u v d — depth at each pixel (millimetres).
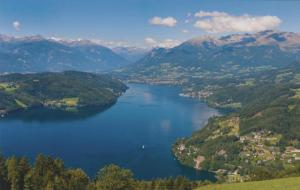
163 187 189250
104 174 172625
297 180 159125
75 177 172750
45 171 170625
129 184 170375
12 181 168875
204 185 188500
